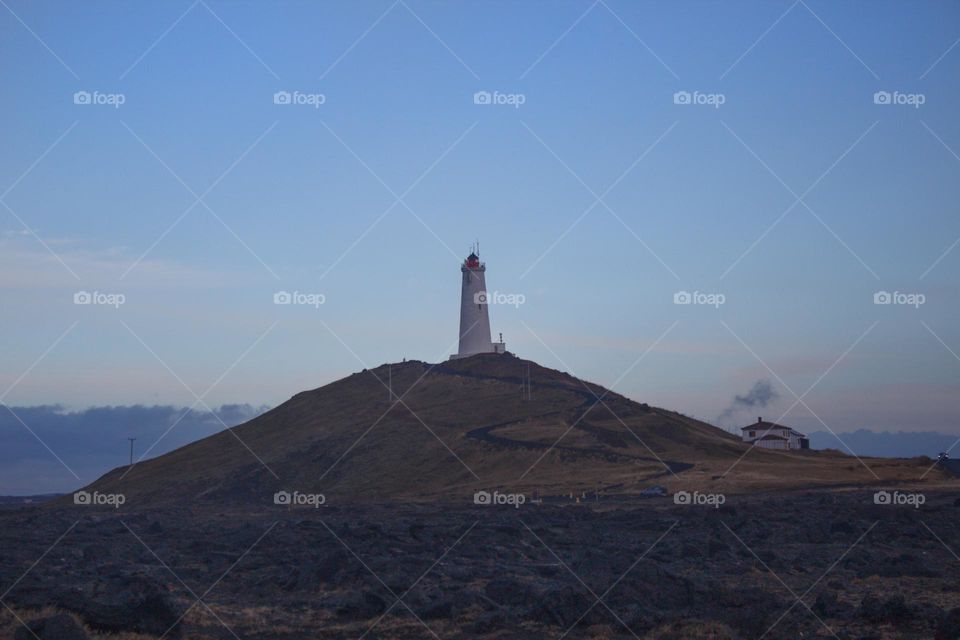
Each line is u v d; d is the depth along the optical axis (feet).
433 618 128.77
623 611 123.54
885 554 203.51
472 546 201.87
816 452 609.01
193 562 195.62
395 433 638.53
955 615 107.96
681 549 193.06
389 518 335.06
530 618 124.36
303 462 624.18
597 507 359.66
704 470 485.56
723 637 110.83
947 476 484.74
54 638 99.76
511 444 572.92
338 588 154.51
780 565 180.86
